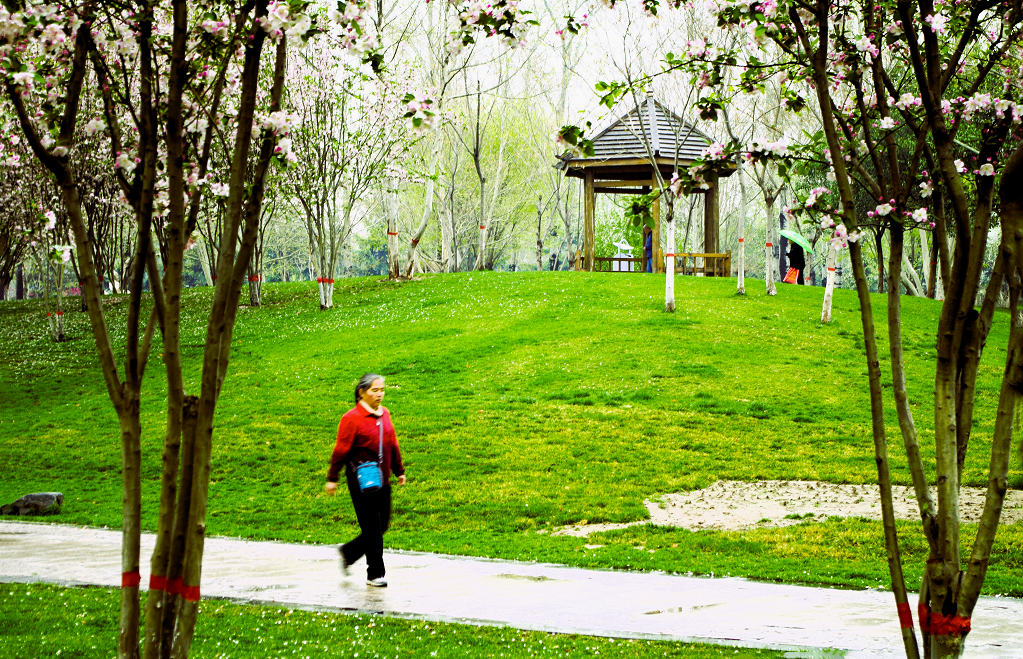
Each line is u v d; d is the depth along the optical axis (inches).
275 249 3540.8
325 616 318.7
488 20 220.2
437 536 529.0
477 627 305.3
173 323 190.5
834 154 209.2
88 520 566.3
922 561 443.2
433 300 1386.6
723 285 1413.6
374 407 374.0
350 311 1360.7
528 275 1557.6
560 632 299.4
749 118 1258.6
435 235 2728.8
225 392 952.9
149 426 827.4
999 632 290.0
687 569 426.3
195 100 215.9
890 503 206.1
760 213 2807.6
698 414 812.6
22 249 1567.4
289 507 609.9
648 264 1754.4
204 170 212.8
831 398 855.7
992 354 1082.7
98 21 196.1
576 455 716.7
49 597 338.6
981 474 629.9
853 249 211.0
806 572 417.1
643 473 667.4
